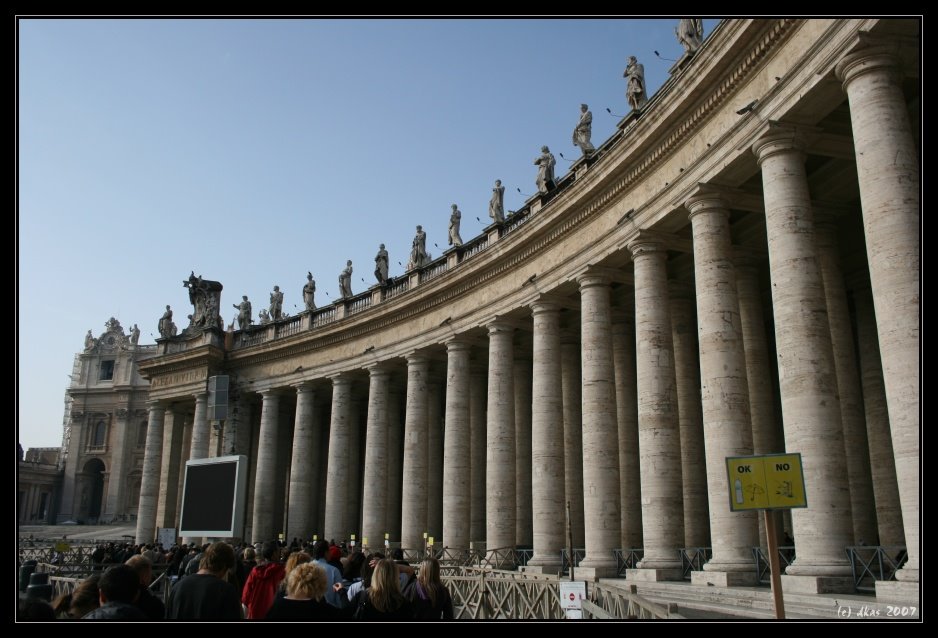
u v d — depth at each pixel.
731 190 22.84
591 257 28.77
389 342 44.03
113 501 109.38
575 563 29.05
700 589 19.69
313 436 51.00
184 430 62.06
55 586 26.41
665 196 24.50
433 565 11.15
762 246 27.17
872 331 26.59
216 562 9.41
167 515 58.06
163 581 26.02
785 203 19.09
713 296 21.81
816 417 17.44
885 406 25.41
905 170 15.59
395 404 50.06
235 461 20.95
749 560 19.62
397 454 49.34
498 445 33.66
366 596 10.44
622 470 31.52
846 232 26.73
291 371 51.94
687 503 28.27
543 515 30.12
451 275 38.12
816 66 17.78
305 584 8.80
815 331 18.06
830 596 15.49
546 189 34.72
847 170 22.59
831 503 16.91
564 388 35.75
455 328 38.53
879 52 16.38
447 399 38.16
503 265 34.97
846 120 20.19
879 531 24.50
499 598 21.00
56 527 95.94
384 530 42.44
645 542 23.48
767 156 19.75
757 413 25.30
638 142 25.06
